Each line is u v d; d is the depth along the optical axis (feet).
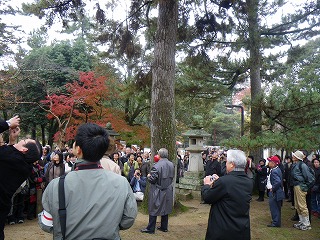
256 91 39.34
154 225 19.34
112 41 31.01
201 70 37.42
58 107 44.45
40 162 24.08
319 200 27.07
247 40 34.32
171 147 25.71
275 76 43.70
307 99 29.07
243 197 10.46
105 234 5.49
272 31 38.19
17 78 44.11
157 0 24.04
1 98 41.22
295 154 23.29
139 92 33.68
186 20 30.99
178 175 40.27
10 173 7.41
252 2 32.63
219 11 31.17
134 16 30.53
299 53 39.11
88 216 5.49
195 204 31.22
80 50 69.72
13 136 8.25
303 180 22.56
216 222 10.54
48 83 53.52
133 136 52.08
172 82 26.17
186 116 63.67
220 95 39.32
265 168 34.01
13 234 17.78
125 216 5.90
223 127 112.68
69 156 23.48
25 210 22.86
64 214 5.49
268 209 29.53
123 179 6.15
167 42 26.04
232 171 11.00
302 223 22.47
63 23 26.71
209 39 34.47
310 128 29.37
